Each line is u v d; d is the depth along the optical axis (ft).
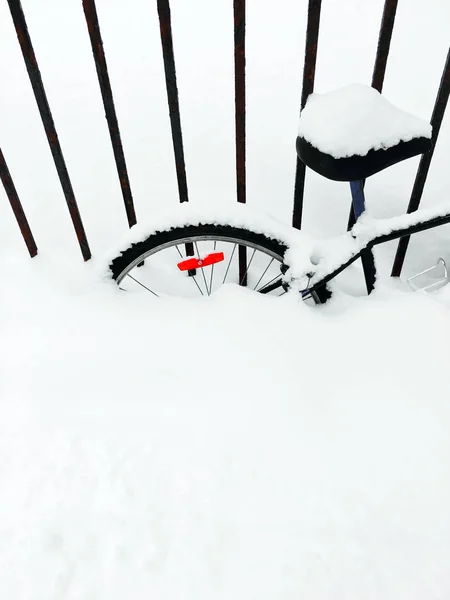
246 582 4.06
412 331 5.69
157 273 7.22
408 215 5.66
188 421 5.07
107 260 6.15
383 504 4.49
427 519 4.40
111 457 4.81
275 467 4.73
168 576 4.10
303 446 4.88
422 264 7.40
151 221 5.87
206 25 10.29
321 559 4.18
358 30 10.02
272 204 7.66
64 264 6.79
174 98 5.36
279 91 9.04
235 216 5.84
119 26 10.30
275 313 5.97
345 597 4.00
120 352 5.74
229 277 7.41
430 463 4.71
